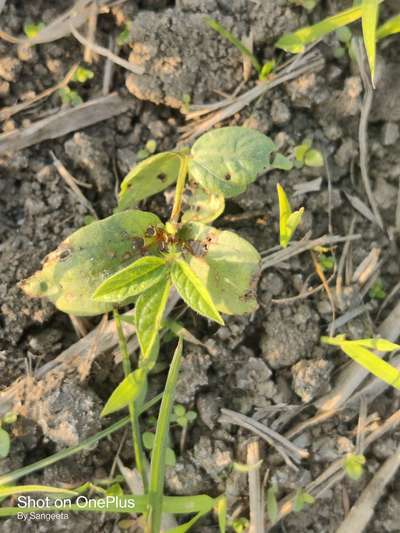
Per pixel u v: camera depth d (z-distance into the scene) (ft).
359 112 0.76
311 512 0.75
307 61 0.75
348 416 0.76
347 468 0.73
